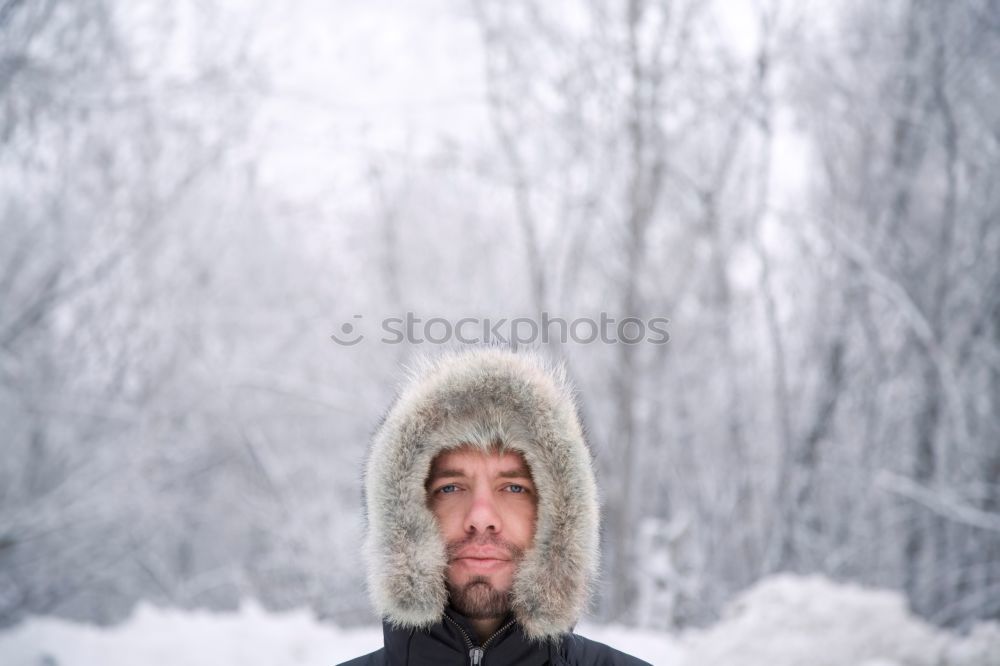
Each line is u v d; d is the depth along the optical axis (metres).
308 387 14.92
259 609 8.27
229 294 15.74
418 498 2.22
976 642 5.61
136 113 13.20
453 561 2.23
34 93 11.05
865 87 15.21
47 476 13.00
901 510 13.77
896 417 14.78
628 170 15.73
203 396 14.38
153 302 14.35
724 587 14.16
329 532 14.11
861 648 5.71
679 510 16.16
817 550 14.22
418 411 2.25
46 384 13.15
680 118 16.02
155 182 14.12
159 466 14.28
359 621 13.66
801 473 14.27
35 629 6.77
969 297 14.34
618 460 14.50
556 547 2.20
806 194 16.67
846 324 14.57
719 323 15.26
